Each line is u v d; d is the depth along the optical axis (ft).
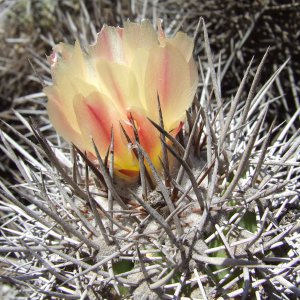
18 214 0.43
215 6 0.68
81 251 0.36
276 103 0.67
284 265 0.34
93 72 0.35
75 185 0.35
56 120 0.34
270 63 0.68
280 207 0.38
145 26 0.35
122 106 0.34
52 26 0.77
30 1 0.77
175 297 0.32
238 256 0.34
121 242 0.34
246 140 0.43
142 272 0.33
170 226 0.34
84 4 0.74
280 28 0.67
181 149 0.34
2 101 0.74
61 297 0.35
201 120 0.38
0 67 0.75
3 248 0.35
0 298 0.52
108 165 0.36
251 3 0.67
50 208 0.37
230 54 0.68
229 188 0.35
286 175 0.44
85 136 0.34
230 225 0.35
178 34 0.35
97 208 0.36
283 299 0.35
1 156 0.70
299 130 0.43
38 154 0.41
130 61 0.35
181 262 0.33
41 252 0.38
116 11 0.73
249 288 0.33
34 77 0.73
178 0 0.70
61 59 0.35
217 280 0.34
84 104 0.33
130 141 0.34
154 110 0.34
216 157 0.34
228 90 0.69
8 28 0.78
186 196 0.34
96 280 0.34
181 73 0.34
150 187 0.35
